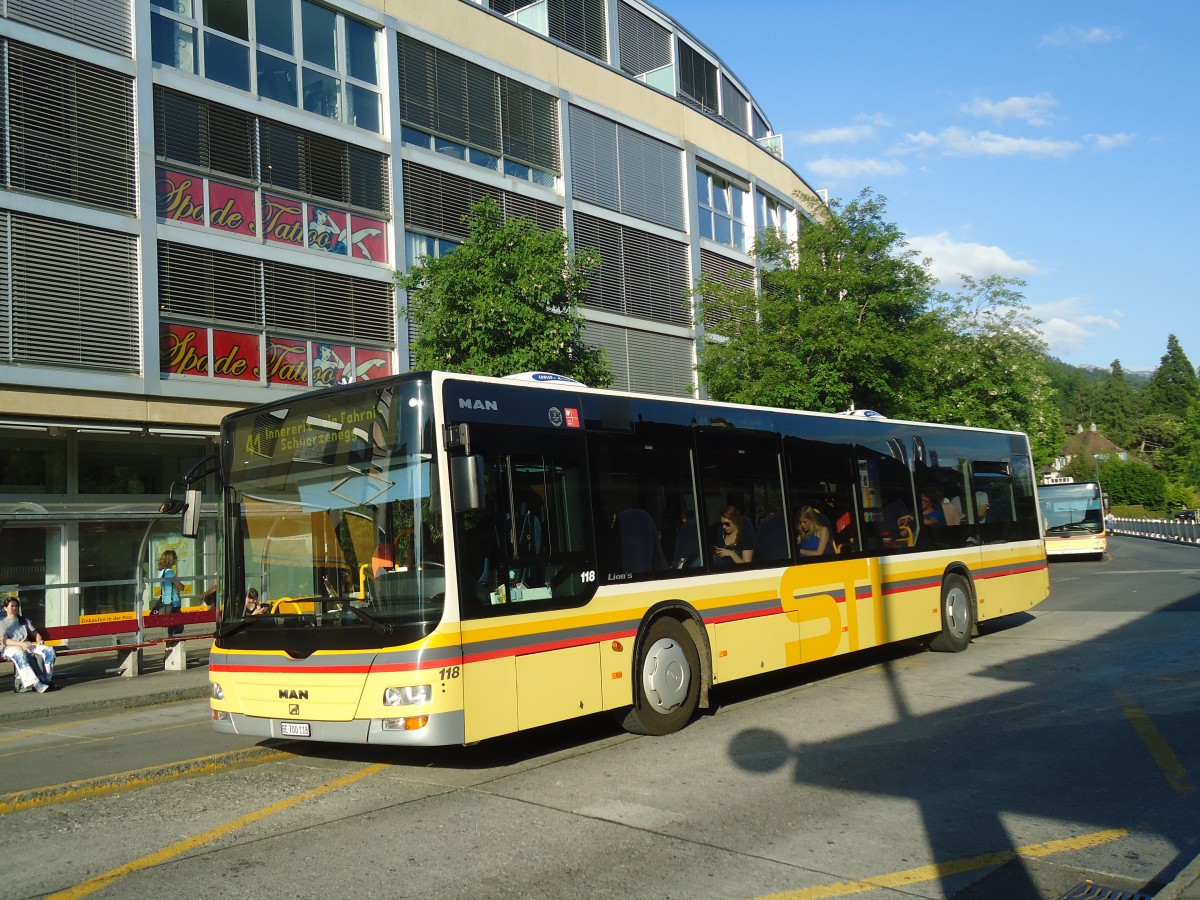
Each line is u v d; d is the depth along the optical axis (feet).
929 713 31.12
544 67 84.28
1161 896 15.02
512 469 25.84
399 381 24.82
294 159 64.44
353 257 67.21
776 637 33.83
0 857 19.25
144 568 56.18
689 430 32.01
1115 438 473.26
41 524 54.65
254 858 18.75
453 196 74.95
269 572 25.94
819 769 24.57
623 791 22.99
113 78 55.67
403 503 24.17
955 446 47.03
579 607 26.84
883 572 39.99
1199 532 151.84
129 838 20.27
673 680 29.66
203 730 34.37
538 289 52.65
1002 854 18.28
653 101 95.71
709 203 102.99
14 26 51.80
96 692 44.01
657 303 93.66
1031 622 56.18
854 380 74.02
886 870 17.51
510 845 19.12
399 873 17.67
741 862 17.97
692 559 31.04
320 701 24.09
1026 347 98.48
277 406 26.73
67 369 52.65
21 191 51.52
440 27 75.20
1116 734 27.55
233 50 61.82
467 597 23.90
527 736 30.01
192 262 58.70
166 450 60.80
